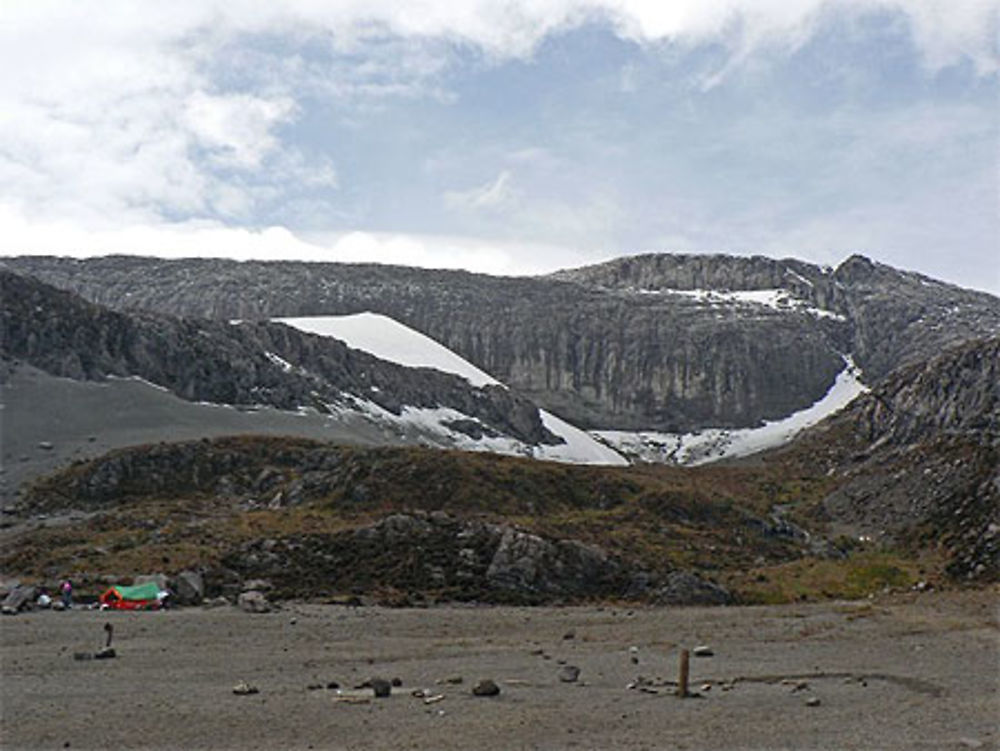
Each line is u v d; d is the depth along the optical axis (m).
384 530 72.12
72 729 27.42
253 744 25.83
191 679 35.16
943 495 115.81
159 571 64.25
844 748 25.41
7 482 118.19
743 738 26.42
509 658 40.84
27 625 48.22
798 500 146.12
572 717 28.92
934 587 72.94
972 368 167.62
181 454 122.44
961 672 37.50
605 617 55.34
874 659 40.72
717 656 41.59
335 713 29.36
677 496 105.31
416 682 34.81
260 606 55.31
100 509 107.31
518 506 98.25
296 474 118.50
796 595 69.19
